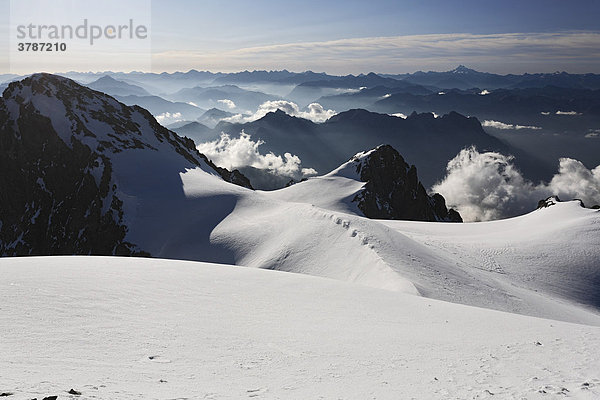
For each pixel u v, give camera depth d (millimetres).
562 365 12219
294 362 12016
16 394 7289
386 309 21812
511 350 14180
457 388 9961
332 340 14789
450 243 82562
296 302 21562
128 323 14570
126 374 9766
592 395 9156
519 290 54531
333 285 27516
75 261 26875
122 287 19891
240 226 82688
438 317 20766
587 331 18391
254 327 15891
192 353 12109
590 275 69250
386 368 11734
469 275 52875
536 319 22438
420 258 52219
